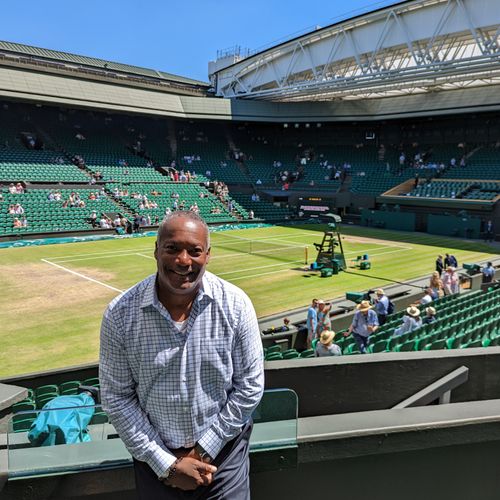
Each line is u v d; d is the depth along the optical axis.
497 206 36.47
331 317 15.34
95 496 2.91
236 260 26.77
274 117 50.81
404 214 42.31
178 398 2.22
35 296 18.59
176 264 2.12
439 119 49.84
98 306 17.28
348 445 3.13
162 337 2.19
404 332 11.16
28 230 32.09
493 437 3.32
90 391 6.50
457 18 28.66
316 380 4.18
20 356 12.47
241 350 2.31
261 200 51.00
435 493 3.29
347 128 55.78
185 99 47.78
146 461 2.24
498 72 34.31
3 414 4.31
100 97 42.53
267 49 42.44
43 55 47.53
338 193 48.38
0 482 2.84
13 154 41.03
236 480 2.42
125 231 36.44
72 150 46.16
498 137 46.50
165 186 45.50
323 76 37.97
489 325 10.91
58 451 2.88
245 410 2.30
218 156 55.44
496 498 3.39
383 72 33.19
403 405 4.00
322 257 24.14
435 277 17.17
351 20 34.16
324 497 3.16
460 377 4.37
